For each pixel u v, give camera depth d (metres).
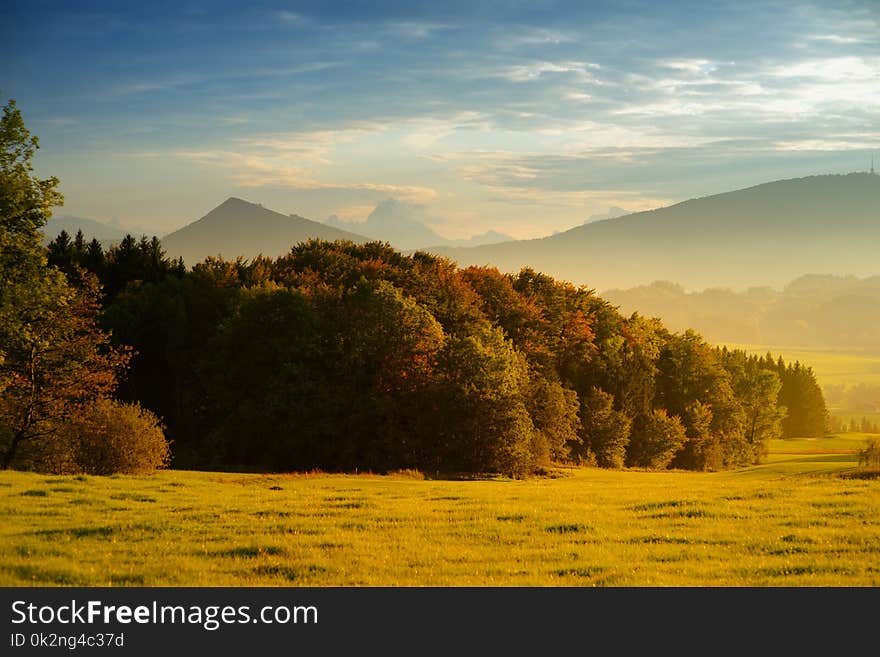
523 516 27.78
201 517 26.58
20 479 33.62
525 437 68.25
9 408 42.72
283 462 68.25
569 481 57.75
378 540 23.02
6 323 39.50
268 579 18.56
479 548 22.12
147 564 19.38
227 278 91.94
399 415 70.56
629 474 72.69
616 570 19.56
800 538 23.36
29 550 20.28
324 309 76.50
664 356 120.50
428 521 26.58
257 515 27.39
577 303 111.31
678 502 31.75
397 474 61.38
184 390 83.56
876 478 40.72
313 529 24.48
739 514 28.19
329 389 70.12
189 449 74.00
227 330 74.12
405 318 72.81
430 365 71.81
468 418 68.00
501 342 77.56
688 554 21.47
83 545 21.34
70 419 42.19
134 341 83.06
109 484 34.09
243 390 71.94
